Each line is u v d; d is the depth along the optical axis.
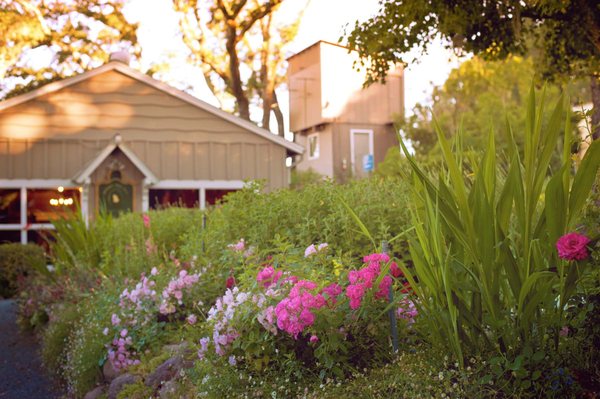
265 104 26.91
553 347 3.14
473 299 3.20
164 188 16.27
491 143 3.19
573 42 8.58
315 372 3.70
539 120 3.07
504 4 8.12
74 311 7.30
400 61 8.84
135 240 9.30
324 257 4.16
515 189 3.11
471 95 22.14
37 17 23.66
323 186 6.09
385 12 8.41
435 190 3.17
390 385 3.16
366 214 5.39
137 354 5.49
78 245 10.64
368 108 26.64
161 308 5.49
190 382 4.26
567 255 2.85
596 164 2.95
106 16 25.98
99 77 15.98
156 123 16.28
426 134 20.64
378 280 3.51
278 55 26.67
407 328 3.74
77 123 15.80
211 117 16.61
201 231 7.52
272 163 16.97
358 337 3.63
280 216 6.00
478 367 3.08
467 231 3.10
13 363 7.62
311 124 26.84
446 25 8.18
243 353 3.87
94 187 15.40
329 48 26.27
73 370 5.92
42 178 15.51
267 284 4.17
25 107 15.49
